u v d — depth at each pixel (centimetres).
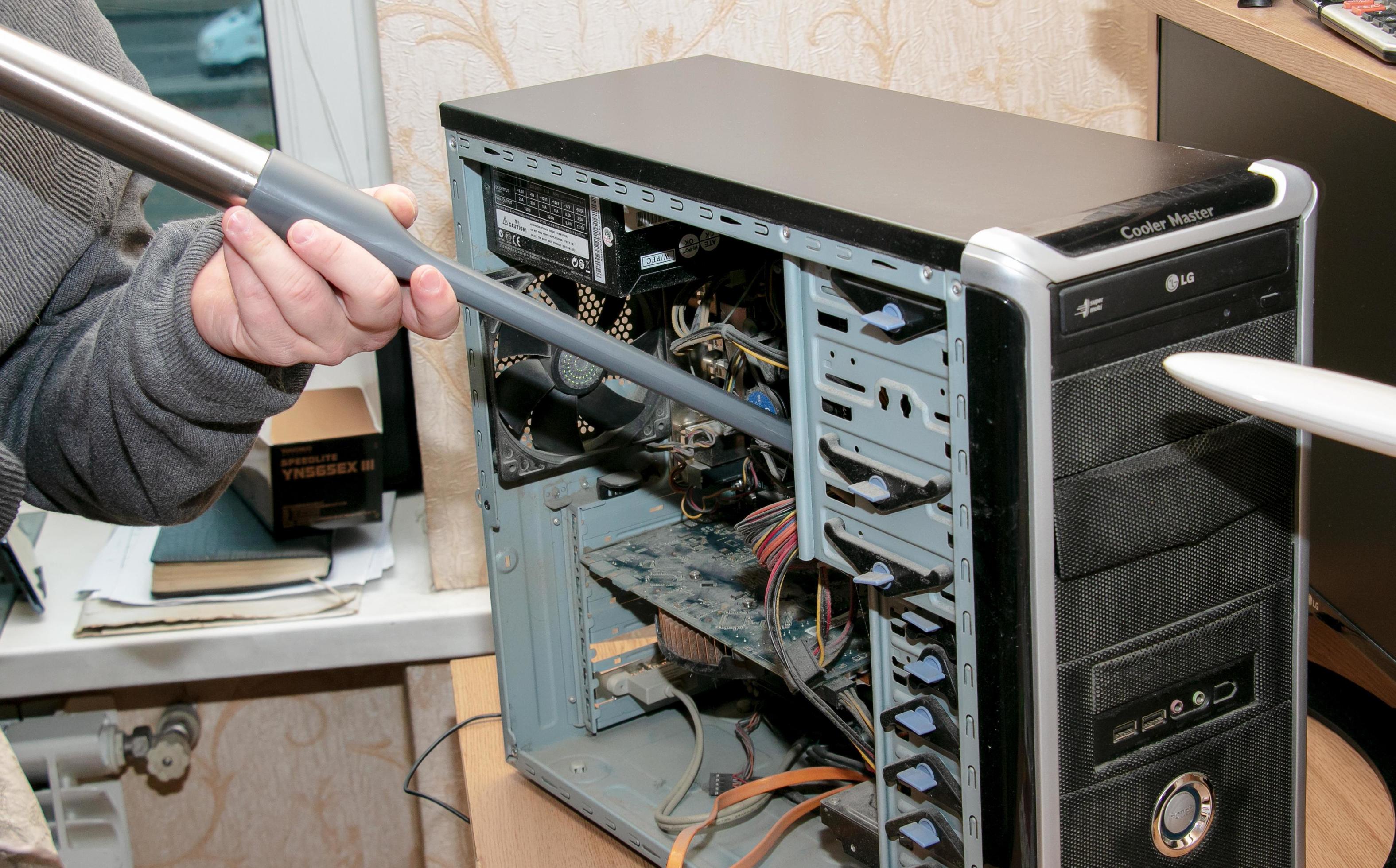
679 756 94
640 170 69
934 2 121
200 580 131
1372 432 47
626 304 92
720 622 81
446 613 130
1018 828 59
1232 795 65
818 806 82
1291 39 78
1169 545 58
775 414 79
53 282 69
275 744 153
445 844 144
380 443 131
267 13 129
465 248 88
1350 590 84
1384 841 77
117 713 147
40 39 68
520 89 88
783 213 61
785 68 121
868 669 75
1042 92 127
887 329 57
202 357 58
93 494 71
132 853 151
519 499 92
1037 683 56
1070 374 53
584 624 95
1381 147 75
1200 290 56
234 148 54
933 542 60
